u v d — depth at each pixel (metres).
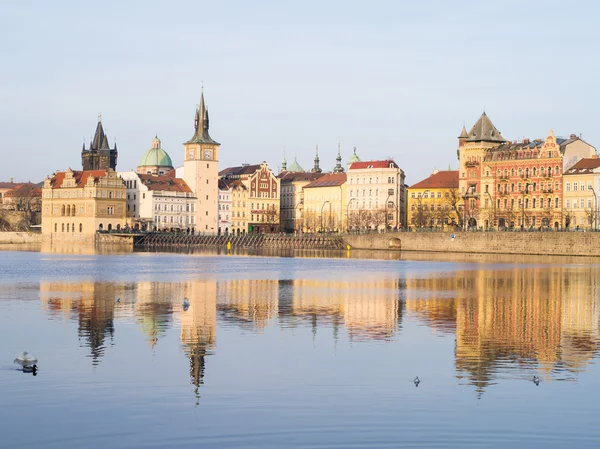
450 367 66.25
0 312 96.25
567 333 83.81
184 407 54.34
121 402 55.38
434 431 50.12
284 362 67.56
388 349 73.69
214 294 121.00
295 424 51.19
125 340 76.88
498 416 52.91
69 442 48.16
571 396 57.47
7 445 47.69
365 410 53.97
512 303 111.50
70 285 134.38
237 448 47.41
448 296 120.94
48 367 64.81
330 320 91.88
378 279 155.12
